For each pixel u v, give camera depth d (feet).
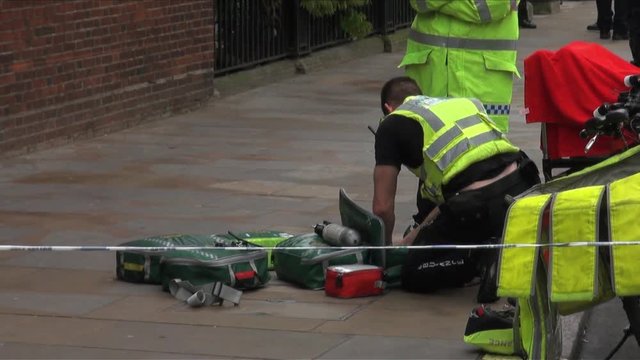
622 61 33.06
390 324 28.89
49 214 41.11
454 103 31.78
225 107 66.08
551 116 32.35
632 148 24.48
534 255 23.02
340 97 69.92
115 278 33.17
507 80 39.55
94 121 56.54
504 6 38.50
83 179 47.24
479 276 31.99
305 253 31.89
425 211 33.55
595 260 22.53
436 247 27.25
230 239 33.73
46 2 52.47
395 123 31.60
